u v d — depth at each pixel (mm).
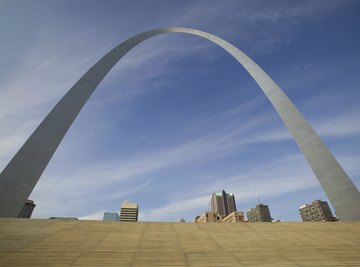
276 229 9391
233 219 110188
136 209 193875
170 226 9484
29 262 5223
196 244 7051
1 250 5941
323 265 5324
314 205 176500
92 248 6344
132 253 6027
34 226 8367
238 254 6121
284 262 5496
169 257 5777
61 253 5867
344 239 7891
